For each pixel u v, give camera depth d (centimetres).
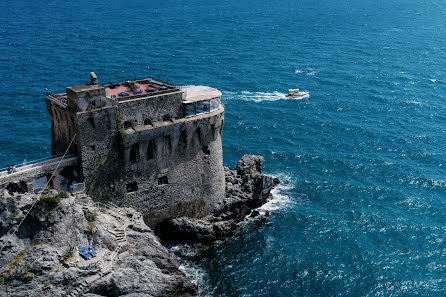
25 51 18062
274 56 17862
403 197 8256
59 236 5225
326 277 6400
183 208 7038
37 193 5531
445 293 6147
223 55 17962
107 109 5997
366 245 7050
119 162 6300
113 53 17925
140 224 6109
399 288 6244
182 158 6825
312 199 8238
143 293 5366
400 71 15588
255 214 7656
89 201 5969
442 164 9369
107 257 5375
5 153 9744
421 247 7025
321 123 11531
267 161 9662
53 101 6350
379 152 9950
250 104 12888
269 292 6122
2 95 12975
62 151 6544
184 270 6400
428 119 11625
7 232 5081
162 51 18400
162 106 6494
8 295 4856
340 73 15575
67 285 5028
